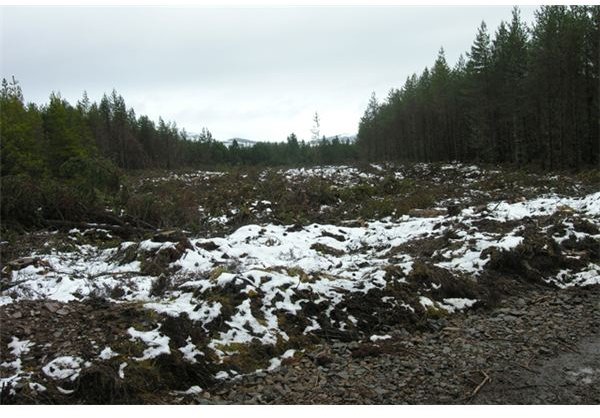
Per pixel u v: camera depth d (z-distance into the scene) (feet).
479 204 52.01
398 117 184.44
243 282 21.52
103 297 22.74
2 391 14.49
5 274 26.04
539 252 28.07
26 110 100.42
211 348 17.67
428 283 24.21
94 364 15.57
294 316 20.44
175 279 26.58
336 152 268.62
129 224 42.98
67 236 37.52
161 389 15.71
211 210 52.19
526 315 22.25
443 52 162.50
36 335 17.72
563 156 89.71
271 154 267.80
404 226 41.98
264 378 16.75
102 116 181.37
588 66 87.97
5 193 38.78
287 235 38.75
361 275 25.82
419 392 15.60
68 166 47.73
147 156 184.34
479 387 15.78
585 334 19.92
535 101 94.84
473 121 123.24
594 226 33.12
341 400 15.21
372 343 19.42
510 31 109.91
